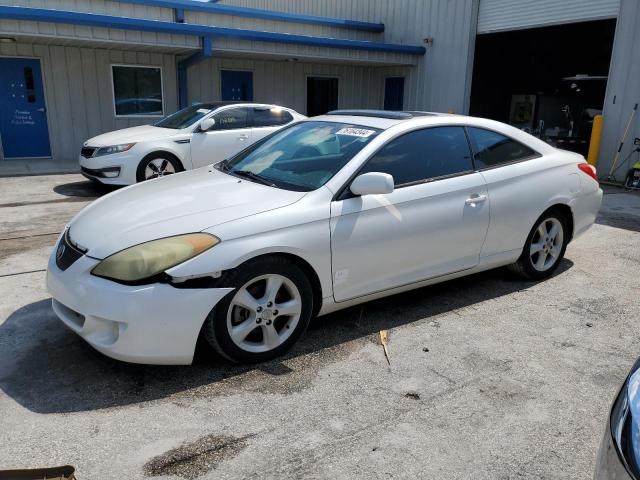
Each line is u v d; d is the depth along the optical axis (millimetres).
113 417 2873
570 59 18453
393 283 3928
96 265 3055
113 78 13344
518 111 18484
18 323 3938
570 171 4957
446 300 4559
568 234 5094
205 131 9172
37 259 5422
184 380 3234
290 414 2941
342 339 3809
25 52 12258
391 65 16328
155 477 2457
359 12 17922
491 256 4508
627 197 9711
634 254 6027
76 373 3285
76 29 10867
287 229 3340
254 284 3328
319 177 3734
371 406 3033
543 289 4863
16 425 2787
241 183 3861
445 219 4062
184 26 11836
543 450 2719
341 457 2615
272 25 14719
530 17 13062
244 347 3332
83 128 13234
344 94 17062
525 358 3623
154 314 2963
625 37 10898
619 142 11164
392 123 4102
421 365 3490
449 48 15133
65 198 8531
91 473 2469
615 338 3953
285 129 4668
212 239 3119
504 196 4434
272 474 2490
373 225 3691
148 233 3137
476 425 2895
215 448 2658
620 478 1644
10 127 12516
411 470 2541
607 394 3225
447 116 4395
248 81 15352
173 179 4215
